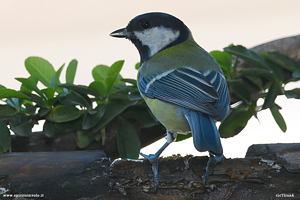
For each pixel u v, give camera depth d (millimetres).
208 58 6441
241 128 7922
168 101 5816
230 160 5352
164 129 7555
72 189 5141
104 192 5207
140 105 7434
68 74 7551
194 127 5316
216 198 5270
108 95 7164
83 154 5496
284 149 5480
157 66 6309
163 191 5285
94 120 6875
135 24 6969
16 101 7059
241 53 7887
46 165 5191
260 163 5324
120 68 7004
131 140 7043
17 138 6996
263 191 5254
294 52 8680
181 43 6863
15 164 5164
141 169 5316
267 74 8008
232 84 7773
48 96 7016
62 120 6883
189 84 5836
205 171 5328
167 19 6848
